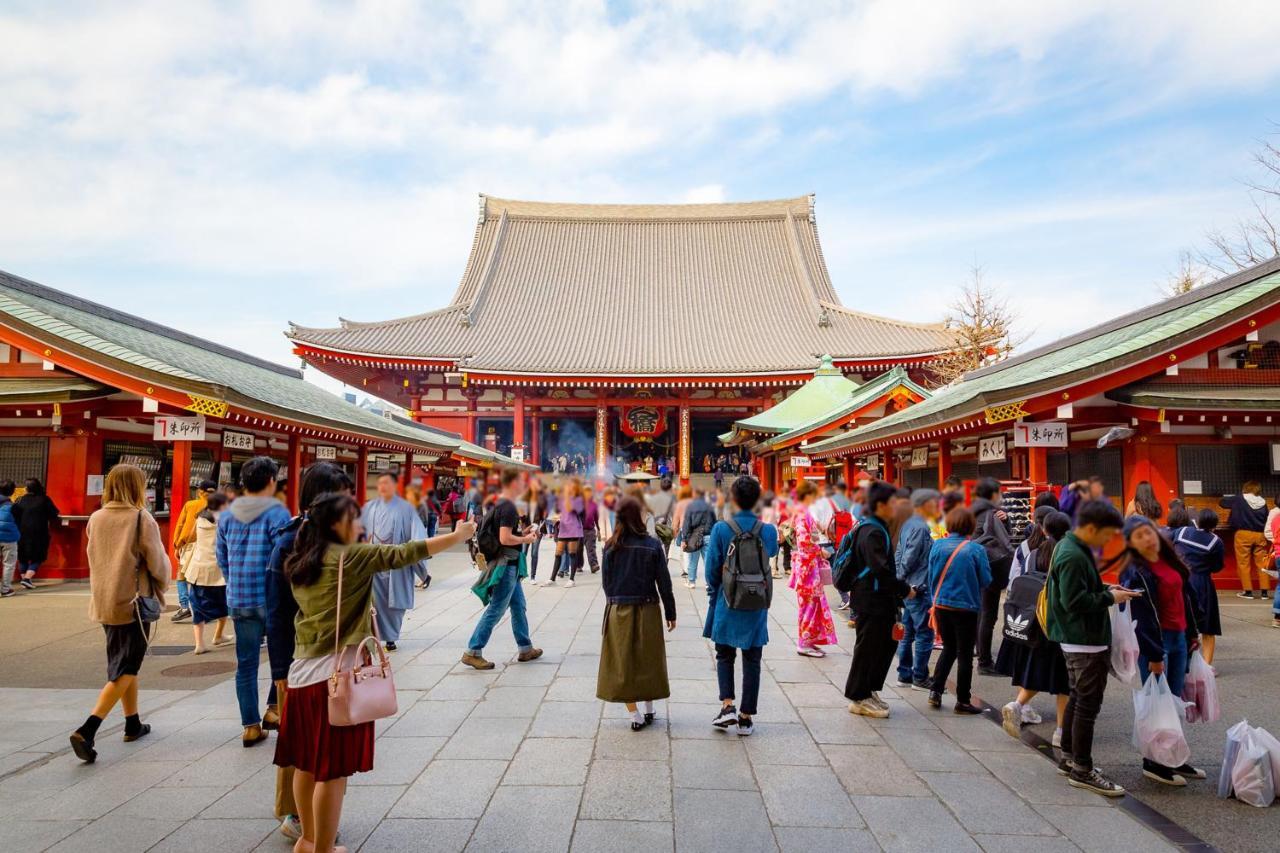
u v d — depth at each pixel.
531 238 55.91
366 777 4.99
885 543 6.23
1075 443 13.20
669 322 48.97
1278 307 10.90
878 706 6.30
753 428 26.36
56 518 13.05
